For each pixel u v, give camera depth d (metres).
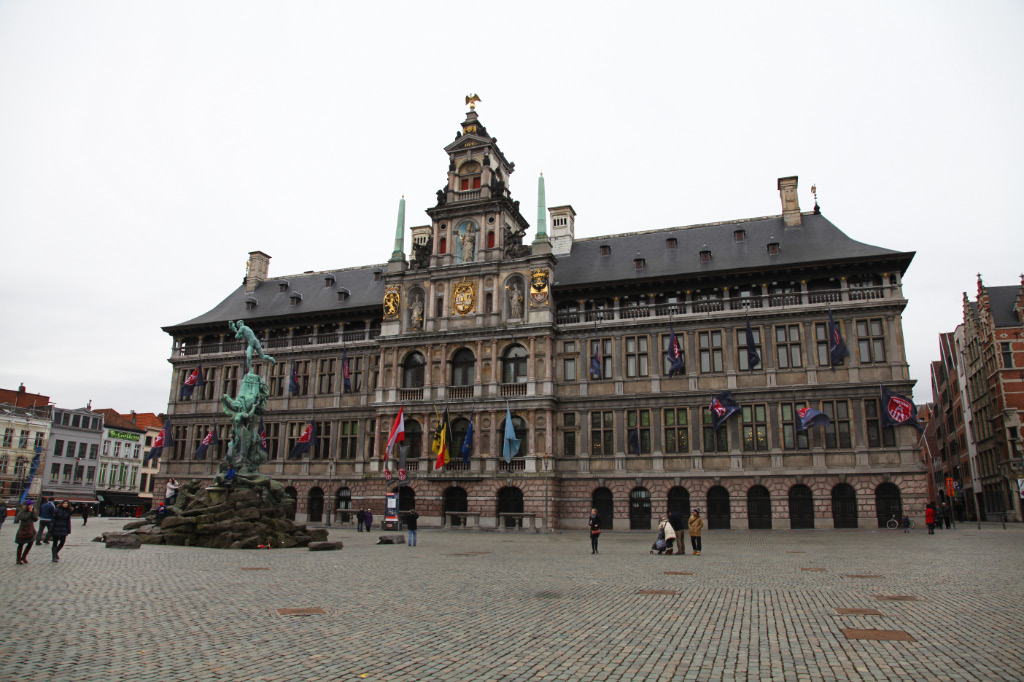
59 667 10.34
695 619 14.29
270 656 11.08
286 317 68.75
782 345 53.62
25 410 94.88
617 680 9.85
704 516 52.81
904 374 50.19
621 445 55.94
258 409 40.97
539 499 55.22
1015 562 25.23
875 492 49.69
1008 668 10.30
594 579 21.12
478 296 61.00
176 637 12.38
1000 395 65.69
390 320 63.47
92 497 102.44
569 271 62.47
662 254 60.84
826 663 10.69
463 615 14.73
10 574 20.80
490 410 58.09
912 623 13.70
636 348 57.06
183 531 33.41
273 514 35.75
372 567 24.34
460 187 65.25
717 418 52.94
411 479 59.12
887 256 51.28
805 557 28.30
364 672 10.21
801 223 58.53
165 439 69.56
